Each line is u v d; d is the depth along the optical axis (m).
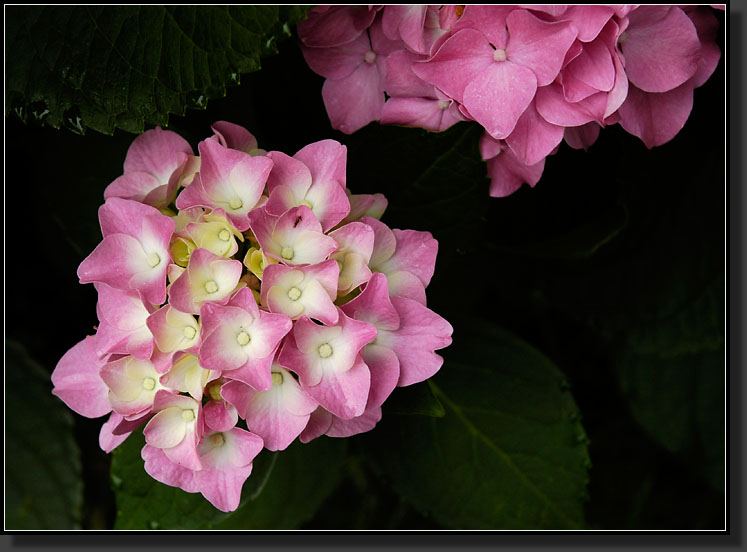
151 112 0.72
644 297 0.82
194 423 0.69
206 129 0.77
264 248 0.69
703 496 0.89
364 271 0.69
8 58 0.73
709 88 0.77
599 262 0.82
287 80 0.76
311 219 0.69
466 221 0.75
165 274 0.69
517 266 0.83
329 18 0.73
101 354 0.70
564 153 0.79
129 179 0.72
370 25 0.73
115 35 0.72
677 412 0.85
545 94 0.71
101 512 0.87
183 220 0.70
